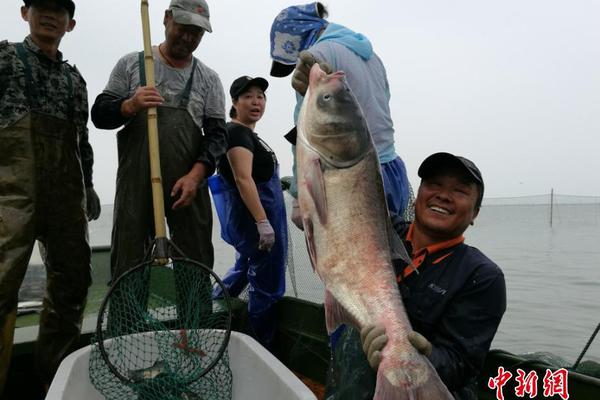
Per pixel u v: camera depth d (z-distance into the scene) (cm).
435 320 214
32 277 512
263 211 396
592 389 244
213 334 287
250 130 418
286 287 488
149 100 294
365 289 191
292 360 412
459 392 216
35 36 309
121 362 267
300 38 296
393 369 170
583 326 609
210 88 362
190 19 325
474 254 224
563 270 1056
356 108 211
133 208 333
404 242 244
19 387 326
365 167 208
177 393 258
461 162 215
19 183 296
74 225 325
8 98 297
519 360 275
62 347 327
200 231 355
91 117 341
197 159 350
